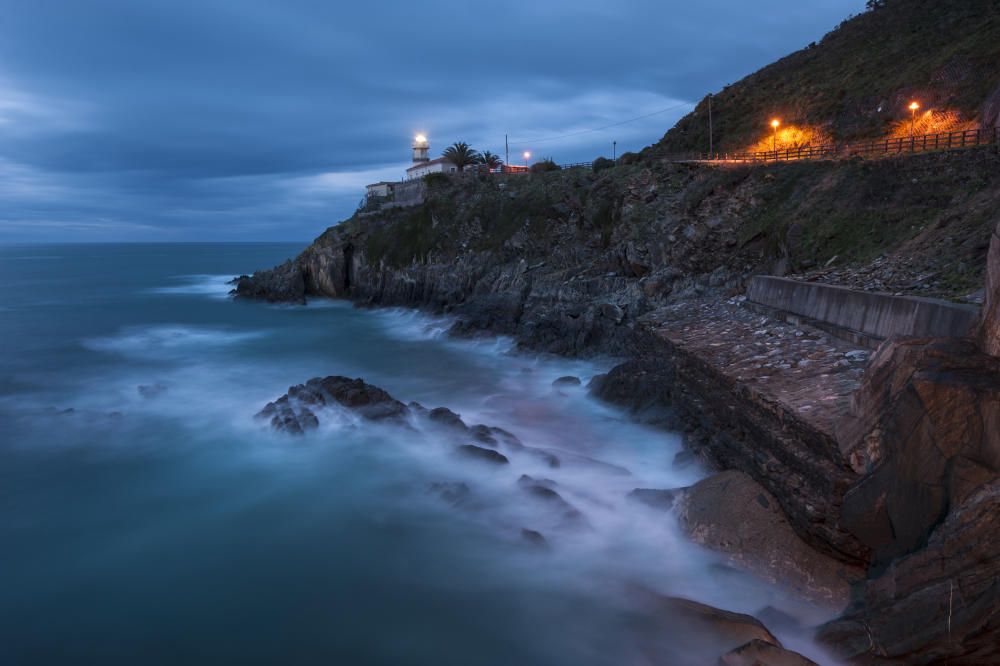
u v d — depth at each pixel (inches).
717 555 410.6
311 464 631.8
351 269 2234.3
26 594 422.0
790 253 1039.6
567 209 1775.3
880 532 335.9
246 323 1772.9
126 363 1213.7
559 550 455.5
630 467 628.1
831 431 382.0
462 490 546.0
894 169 1043.9
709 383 584.1
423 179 2358.5
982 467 279.6
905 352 343.3
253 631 382.9
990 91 1531.7
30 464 649.6
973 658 267.1
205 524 519.2
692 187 1470.2
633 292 1227.2
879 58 2137.1
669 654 340.8
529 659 354.0
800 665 283.3
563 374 1083.9
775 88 2439.7
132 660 359.6
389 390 994.7
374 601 410.9
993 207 732.0
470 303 1638.8
